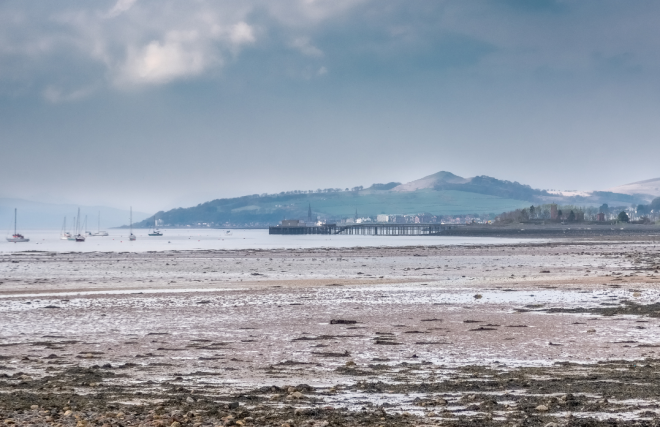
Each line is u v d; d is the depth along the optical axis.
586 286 63.19
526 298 53.62
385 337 34.44
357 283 71.50
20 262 119.62
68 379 23.75
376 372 25.16
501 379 23.28
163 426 15.80
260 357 28.92
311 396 20.53
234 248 190.88
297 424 16.45
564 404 18.73
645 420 16.69
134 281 76.94
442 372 25.03
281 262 115.31
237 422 16.44
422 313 44.84
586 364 26.50
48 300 54.53
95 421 16.20
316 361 27.86
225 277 82.69
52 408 18.11
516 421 16.80
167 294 59.19
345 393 21.00
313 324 39.84
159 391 21.42
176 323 40.62
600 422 16.47
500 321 40.38
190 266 105.50
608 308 45.75
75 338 34.94
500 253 142.88
